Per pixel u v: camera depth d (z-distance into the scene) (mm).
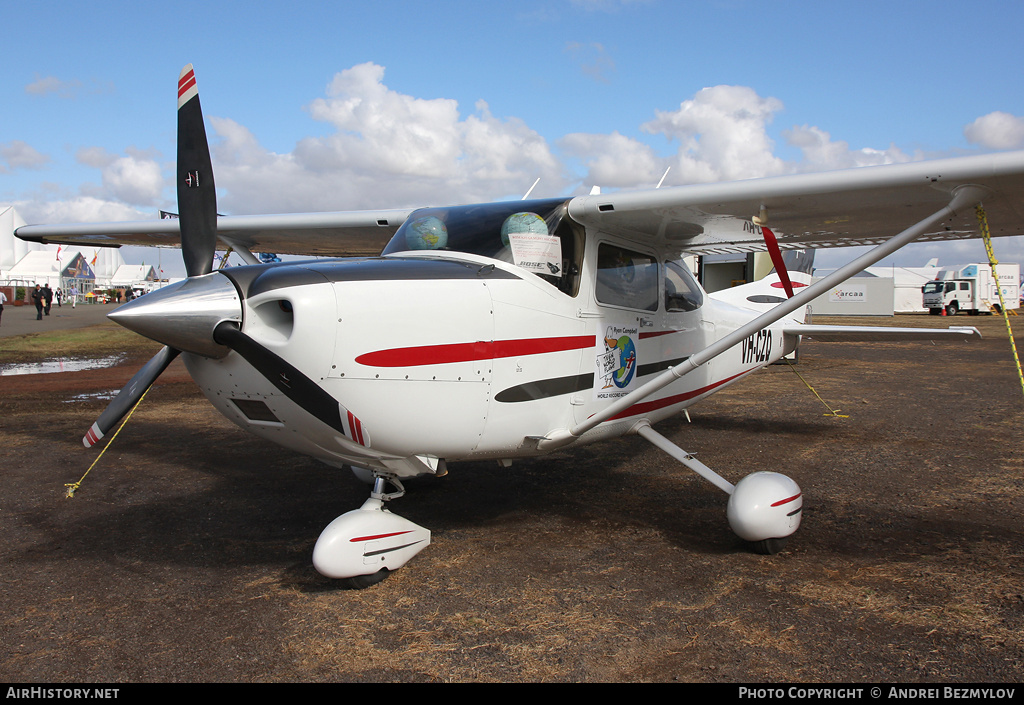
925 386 9367
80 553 3330
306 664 2266
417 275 2924
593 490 4398
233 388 2809
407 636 2449
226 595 2826
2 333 18391
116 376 10258
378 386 2727
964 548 3279
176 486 4520
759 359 5723
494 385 3068
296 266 2828
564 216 3494
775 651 2305
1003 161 2586
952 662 2221
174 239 5652
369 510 3035
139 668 2246
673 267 4395
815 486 4434
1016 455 5254
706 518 3814
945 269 37938
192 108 3184
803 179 2982
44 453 5438
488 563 3145
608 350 3717
